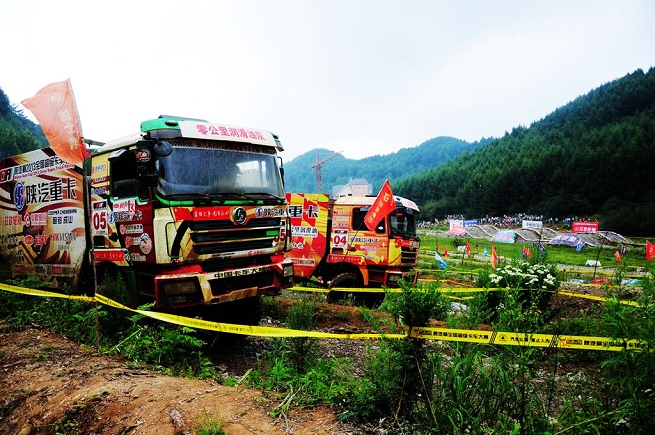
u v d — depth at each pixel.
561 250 41.47
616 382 3.56
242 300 7.38
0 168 9.47
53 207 8.08
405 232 12.15
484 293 6.72
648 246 16.08
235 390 4.27
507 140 165.75
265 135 7.42
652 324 3.24
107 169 6.90
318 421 3.61
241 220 6.47
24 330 6.38
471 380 3.81
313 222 12.18
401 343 3.72
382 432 3.40
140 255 6.08
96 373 4.72
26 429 4.01
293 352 5.37
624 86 145.62
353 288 10.96
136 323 6.10
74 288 7.76
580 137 125.25
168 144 5.86
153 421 3.65
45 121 5.54
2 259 9.42
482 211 109.44
